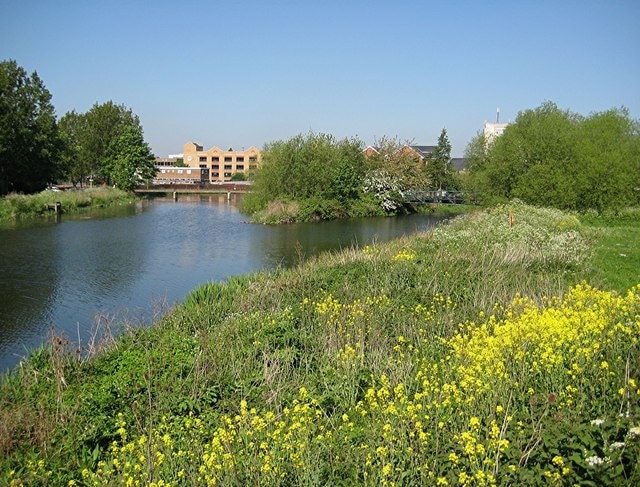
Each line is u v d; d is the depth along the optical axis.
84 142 81.75
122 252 27.09
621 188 37.28
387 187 55.31
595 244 22.83
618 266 17.67
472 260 16.14
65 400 8.11
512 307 11.16
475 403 6.34
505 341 7.48
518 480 4.79
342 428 6.45
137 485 5.36
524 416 5.86
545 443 5.05
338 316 11.18
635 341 7.40
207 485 5.38
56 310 16.59
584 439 4.93
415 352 8.84
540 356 7.26
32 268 22.58
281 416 6.71
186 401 7.61
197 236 34.12
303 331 10.44
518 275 14.57
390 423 5.82
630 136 49.91
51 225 37.12
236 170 152.12
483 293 12.32
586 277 15.68
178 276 21.83
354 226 42.16
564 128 41.28
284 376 8.38
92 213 47.34
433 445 5.59
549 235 21.72
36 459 6.66
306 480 5.24
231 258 26.30
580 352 7.07
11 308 16.72
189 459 5.93
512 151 42.28
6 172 53.38
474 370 7.08
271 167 50.28
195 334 10.88
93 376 9.19
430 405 6.10
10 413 7.65
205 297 14.65
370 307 11.80
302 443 5.57
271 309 11.97
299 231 38.03
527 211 31.08
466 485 4.78
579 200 38.44
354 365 8.12
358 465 5.50
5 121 51.06
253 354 9.26
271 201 48.59
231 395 7.92
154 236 33.31
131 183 73.62
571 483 4.52
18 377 9.61
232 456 5.33
